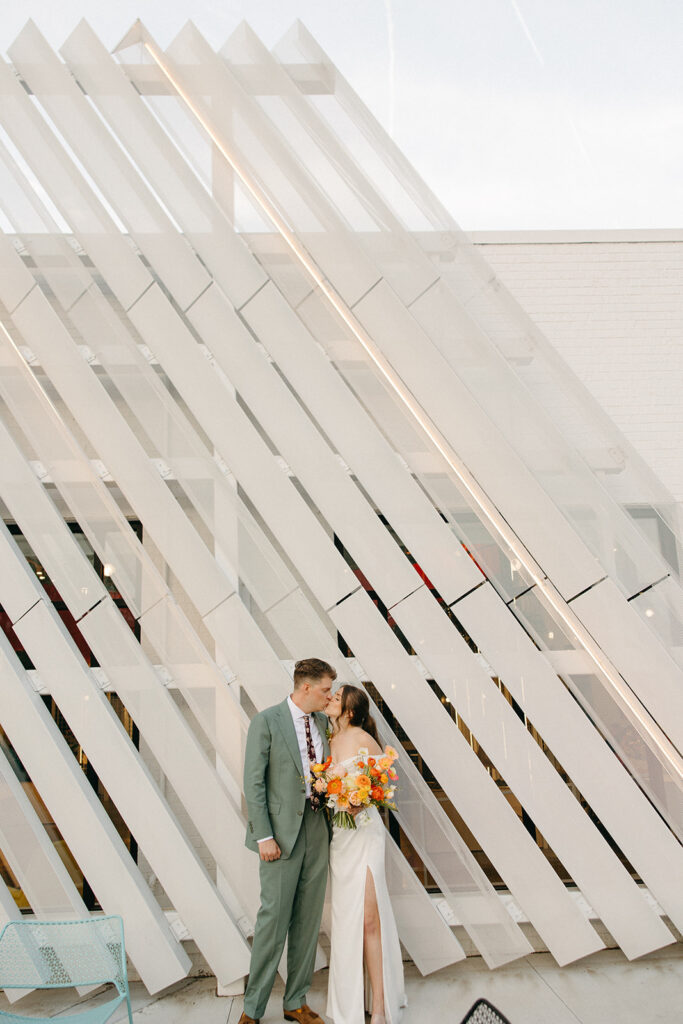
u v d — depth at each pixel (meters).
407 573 4.12
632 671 3.97
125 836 4.78
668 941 3.81
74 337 5.14
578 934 3.82
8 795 4.04
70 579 4.23
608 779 3.93
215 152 4.62
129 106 4.65
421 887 3.90
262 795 3.43
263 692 4.04
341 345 4.42
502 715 3.99
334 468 4.23
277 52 4.71
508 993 3.70
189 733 4.05
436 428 4.28
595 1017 3.42
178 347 4.38
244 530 4.23
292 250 4.52
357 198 4.48
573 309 5.31
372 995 3.32
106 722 4.06
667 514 4.39
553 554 4.08
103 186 4.58
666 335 5.28
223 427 4.30
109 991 3.97
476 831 3.91
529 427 4.25
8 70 4.74
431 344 4.24
